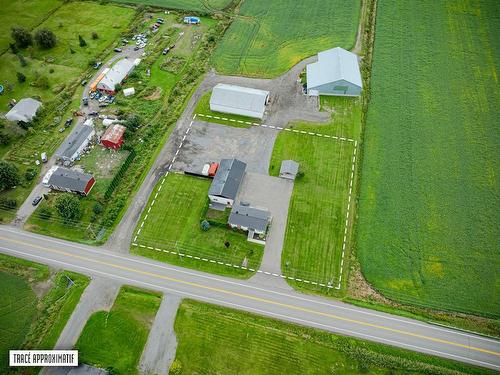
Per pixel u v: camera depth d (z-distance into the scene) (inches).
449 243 2247.8
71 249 2294.5
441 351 1884.8
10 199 2507.4
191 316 2018.9
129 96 3117.6
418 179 2532.0
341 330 1958.7
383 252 2225.6
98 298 2098.9
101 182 2591.0
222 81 3211.1
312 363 1863.9
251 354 1897.1
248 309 2037.4
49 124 2935.5
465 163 2598.4
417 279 2122.3
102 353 1916.8
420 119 2854.3
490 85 3053.6
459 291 2073.1
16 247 2311.8
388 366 1838.1
